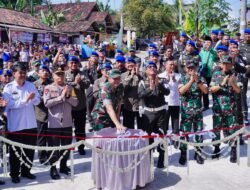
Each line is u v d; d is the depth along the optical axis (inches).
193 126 239.8
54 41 1358.3
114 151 187.2
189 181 211.0
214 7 908.0
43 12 1717.5
